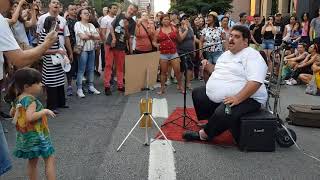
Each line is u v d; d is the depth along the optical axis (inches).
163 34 385.4
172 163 209.2
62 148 231.3
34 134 160.6
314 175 197.9
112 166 204.5
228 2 985.5
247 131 226.5
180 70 402.9
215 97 242.7
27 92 160.6
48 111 160.4
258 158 219.3
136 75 220.5
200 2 954.1
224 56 250.7
